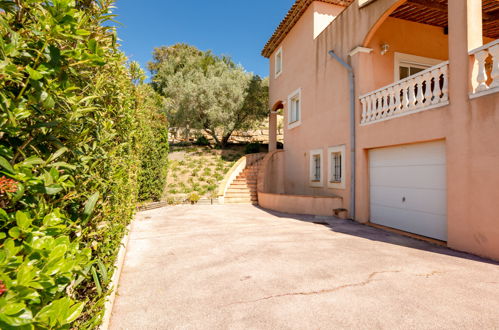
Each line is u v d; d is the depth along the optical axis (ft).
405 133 22.03
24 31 4.33
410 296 11.14
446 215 19.35
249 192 46.01
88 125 6.51
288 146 46.62
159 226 25.61
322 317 9.57
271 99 55.01
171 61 99.04
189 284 12.43
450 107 18.30
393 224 24.23
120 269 13.66
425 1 26.86
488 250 15.85
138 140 20.45
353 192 28.48
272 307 10.29
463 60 17.48
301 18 41.88
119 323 9.22
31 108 4.15
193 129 75.51
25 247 3.56
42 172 4.10
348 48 29.84
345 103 30.32
